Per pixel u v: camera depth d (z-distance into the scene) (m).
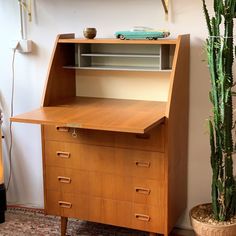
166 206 2.41
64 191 2.64
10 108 3.18
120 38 2.56
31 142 3.17
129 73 2.81
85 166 2.55
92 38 2.66
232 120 2.45
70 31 2.91
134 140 2.40
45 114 2.42
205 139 2.71
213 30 2.25
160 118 2.29
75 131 2.52
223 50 2.21
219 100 2.31
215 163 2.39
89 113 2.43
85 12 2.85
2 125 3.22
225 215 2.43
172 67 2.43
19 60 3.08
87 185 2.58
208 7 2.56
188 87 2.66
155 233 2.52
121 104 2.69
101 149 2.49
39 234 2.84
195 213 2.53
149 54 2.71
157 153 2.37
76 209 2.64
